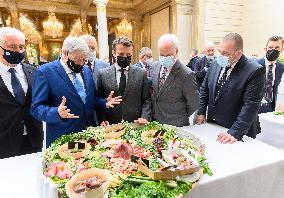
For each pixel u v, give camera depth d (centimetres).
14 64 210
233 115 220
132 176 127
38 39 1193
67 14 1191
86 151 156
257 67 203
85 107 207
